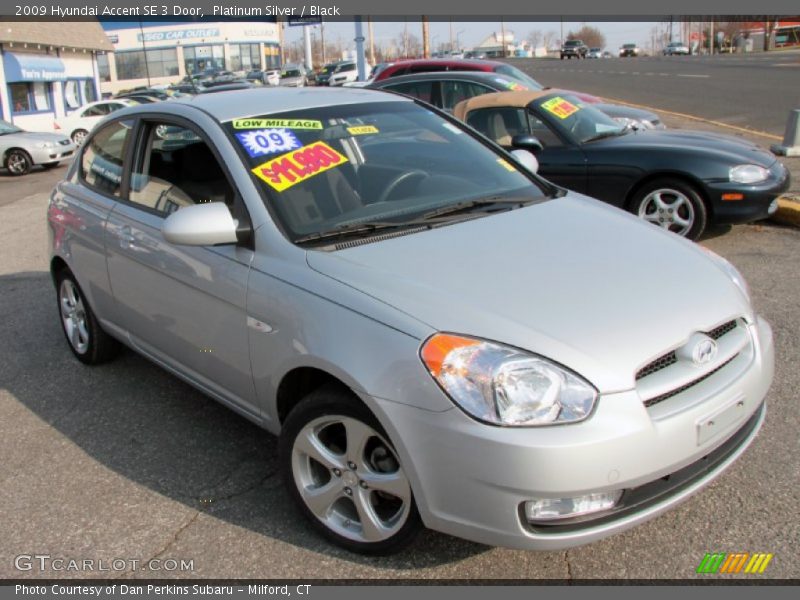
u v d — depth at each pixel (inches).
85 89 1263.5
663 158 257.1
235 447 147.9
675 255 120.9
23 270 293.6
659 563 108.6
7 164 669.9
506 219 130.4
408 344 97.7
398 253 115.0
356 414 104.3
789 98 799.1
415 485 98.3
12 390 180.1
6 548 120.2
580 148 271.9
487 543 96.1
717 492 123.0
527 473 90.3
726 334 110.3
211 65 2329.0
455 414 93.3
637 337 98.2
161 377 183.8
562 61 2456.9
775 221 293.3
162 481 136.9
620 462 91.6
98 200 166.7
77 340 191.9
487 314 99.1
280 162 131.5
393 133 150.4
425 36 1277.1
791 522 115.0
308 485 117.3
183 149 143.6
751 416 110.1
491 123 292.8
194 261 131.2
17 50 1058.7
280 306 113.6
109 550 118.5
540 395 91.6
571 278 108.9
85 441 153.6
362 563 112.0
